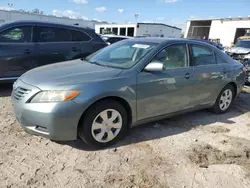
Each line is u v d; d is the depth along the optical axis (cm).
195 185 281
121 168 303
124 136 384
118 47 438
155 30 3675
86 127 323
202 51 464
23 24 585
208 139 396
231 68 511
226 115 519
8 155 313
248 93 729
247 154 354
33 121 311
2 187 256
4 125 396
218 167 319
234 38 2947
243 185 288
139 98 361
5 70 561
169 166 313
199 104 461
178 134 405
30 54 587
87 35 688
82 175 285
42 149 333
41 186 262
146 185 275
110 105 337
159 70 363
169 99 401
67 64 406
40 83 318
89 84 320
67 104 304
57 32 634
